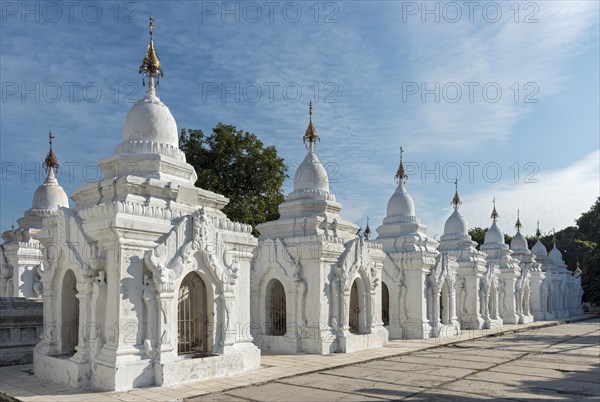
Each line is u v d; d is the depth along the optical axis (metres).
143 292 14.18
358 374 16.64
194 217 15.42
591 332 34.00
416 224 29.08
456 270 31.52
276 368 17.09
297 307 20.98
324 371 17.06
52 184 27.42
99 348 13.97
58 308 15.84
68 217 15.38
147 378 13.85
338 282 21.42
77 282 14.68
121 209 13.96
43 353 15.59
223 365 15.53
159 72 17.92
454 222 37.25
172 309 14.52
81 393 13.07
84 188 16.02
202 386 14.04
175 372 14.17
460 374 16.84
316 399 13.05
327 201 23.17
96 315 14.08
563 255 76.12
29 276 24.89
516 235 50.78
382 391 14.10
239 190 32.75
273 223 22.78
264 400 12.86
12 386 14.04
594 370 17.91
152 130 16.89
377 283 23.48
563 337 30.23
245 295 17.22
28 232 25.47
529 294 45.59
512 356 21.39
